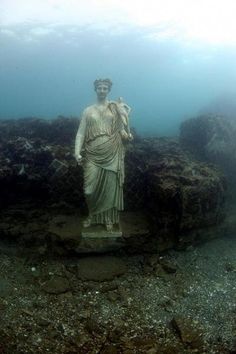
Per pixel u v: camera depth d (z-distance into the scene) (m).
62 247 9.32
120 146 9.05
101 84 8.93
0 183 10.23
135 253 9.63
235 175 12.77
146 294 8.44
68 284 8.45
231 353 6.74
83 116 9.05
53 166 10.62
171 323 7.56
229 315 7.84
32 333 7.07
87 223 9.44
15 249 9.56
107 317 7.69
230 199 12.21
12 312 7.57
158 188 9.83
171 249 9.95
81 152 9.31
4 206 10.48
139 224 10.02
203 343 7.04
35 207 10.64
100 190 8.95
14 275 8.73
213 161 12.98
